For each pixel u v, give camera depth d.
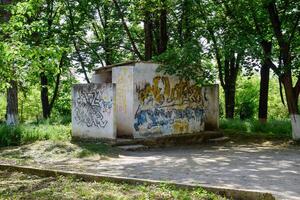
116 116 17.88
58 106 38.69
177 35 25.27
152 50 25.69
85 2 27.38
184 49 19.14
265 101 25.55
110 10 29.33
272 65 19.97
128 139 17.50
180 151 16.86
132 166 12.63
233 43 19.03
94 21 30.06
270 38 20.95
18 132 17.52
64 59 27.88
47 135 18.11
